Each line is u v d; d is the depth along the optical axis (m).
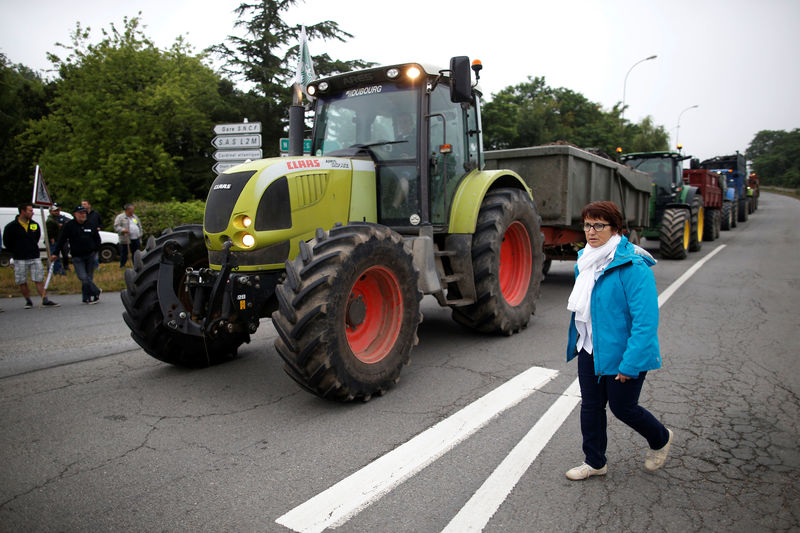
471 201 5.31
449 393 4.09
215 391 4.23
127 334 6.29
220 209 4.02
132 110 23.23
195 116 24.25
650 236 13.70
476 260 5.36
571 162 7.17
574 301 2.72
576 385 4.23
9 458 3.09
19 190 30.52
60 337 6.13
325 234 3.86
